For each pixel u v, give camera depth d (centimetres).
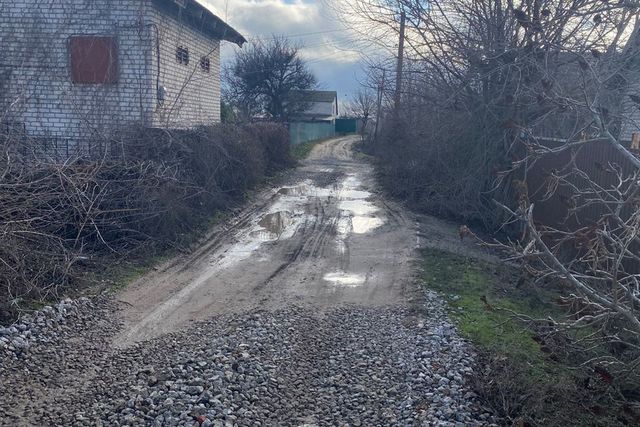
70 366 604
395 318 772
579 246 534
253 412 511
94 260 932
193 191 1310
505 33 1316
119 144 1112
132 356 631
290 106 5000
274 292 883
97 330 705
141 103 1367
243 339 668
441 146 1562
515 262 1128
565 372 619
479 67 1356
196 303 822
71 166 941
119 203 1034
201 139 1389
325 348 675
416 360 628
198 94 1947
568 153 1120
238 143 1664
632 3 655
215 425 474
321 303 836
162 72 1600
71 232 968
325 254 1136
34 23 1423
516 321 773
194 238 1177
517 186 469
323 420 514
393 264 1062
